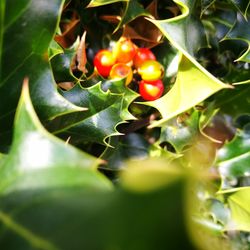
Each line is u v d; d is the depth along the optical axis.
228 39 0.24
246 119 0.26
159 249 0.10
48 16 0.18
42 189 0.14
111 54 0.23
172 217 0.10
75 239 0.11
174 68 0.24
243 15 0.23
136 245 0.10
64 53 0.21
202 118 0.25
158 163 0.12
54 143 0.15
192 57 0.21
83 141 0.21
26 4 0.18
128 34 0.23
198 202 0.24
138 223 0.10
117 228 0.10
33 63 0.19
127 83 0.23
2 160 0.17
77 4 0.23
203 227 0.24
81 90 0.21
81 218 0.11
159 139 0.24
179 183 0.09
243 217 0.25
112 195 0.10
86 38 0.24
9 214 0.14
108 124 0.21
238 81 0.25
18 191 0.14
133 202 0.10
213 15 0.25
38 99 0.19
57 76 0.21
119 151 0.24
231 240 0.29
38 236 0.13
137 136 0.24
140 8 0.22
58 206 0.13
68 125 0.21
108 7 0.24
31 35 0.18
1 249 0.13
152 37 0.23
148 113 0.24
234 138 0.25
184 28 0.21
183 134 0.24
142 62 0.23
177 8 0.24
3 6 0.18
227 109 0.26
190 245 0.10
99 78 0.22
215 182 0.25
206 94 0.21
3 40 0.18
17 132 0.16
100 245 0.10
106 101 0.21
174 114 0.21
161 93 0.23
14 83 0.19
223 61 0.26
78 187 0.13
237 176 0.25
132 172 0.10
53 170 0.14
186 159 0.24
